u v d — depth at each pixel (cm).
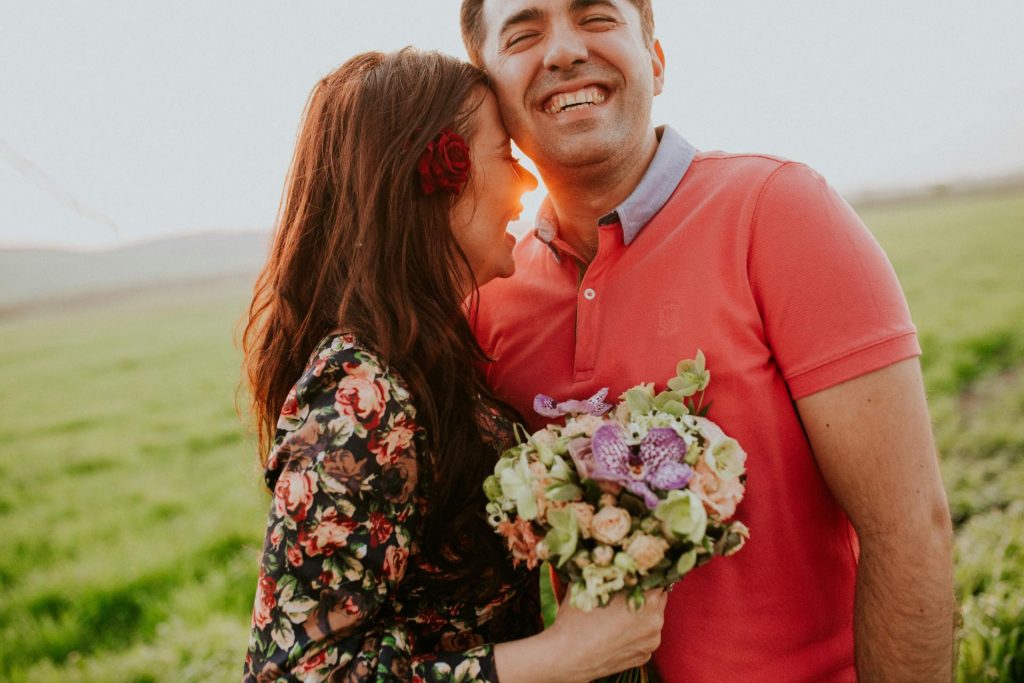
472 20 174
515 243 188
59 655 420
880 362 131
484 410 162
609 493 120
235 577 490
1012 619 253
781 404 144
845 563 157
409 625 150
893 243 2250
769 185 145
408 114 149
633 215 155
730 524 126
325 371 134
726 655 149
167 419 1123
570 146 156
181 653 381
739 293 144
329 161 156
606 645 132
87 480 807
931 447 137
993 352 884
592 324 161
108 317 3288
